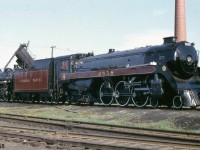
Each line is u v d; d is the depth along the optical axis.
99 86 19.58
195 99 14.70
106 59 19.53
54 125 11.58
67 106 19.52
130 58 17.83
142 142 7.64
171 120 11.83
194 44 16.39
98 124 11.40
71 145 7.30
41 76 23.88
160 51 16.14
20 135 8.57
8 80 29.44
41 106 20.83
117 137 8.11
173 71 15.55
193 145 6.98
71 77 20.95
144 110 14.36
